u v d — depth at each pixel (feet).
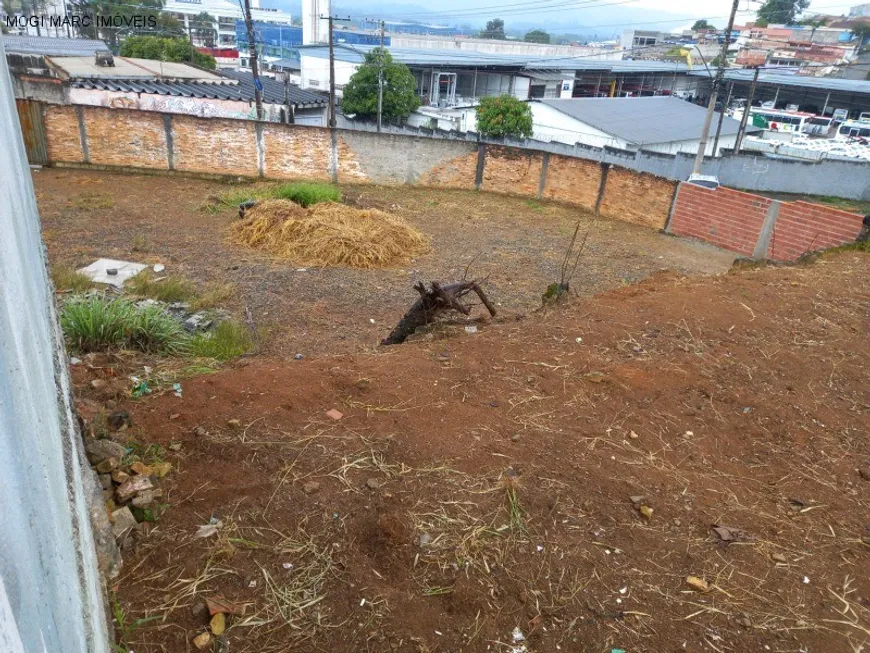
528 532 9.05
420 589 7.98
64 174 53.11
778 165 83.15
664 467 10.98
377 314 27.45
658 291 21.24
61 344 11.09
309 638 7.19
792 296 20.65
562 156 55.52
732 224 46.06
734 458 11.64
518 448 10.97
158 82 70.38
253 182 57.72
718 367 15.02
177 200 47.47
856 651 7.60
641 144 109.60
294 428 11.04
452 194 58.90
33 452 3.05
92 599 5.11
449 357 14.73
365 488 9.57
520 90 158.10
